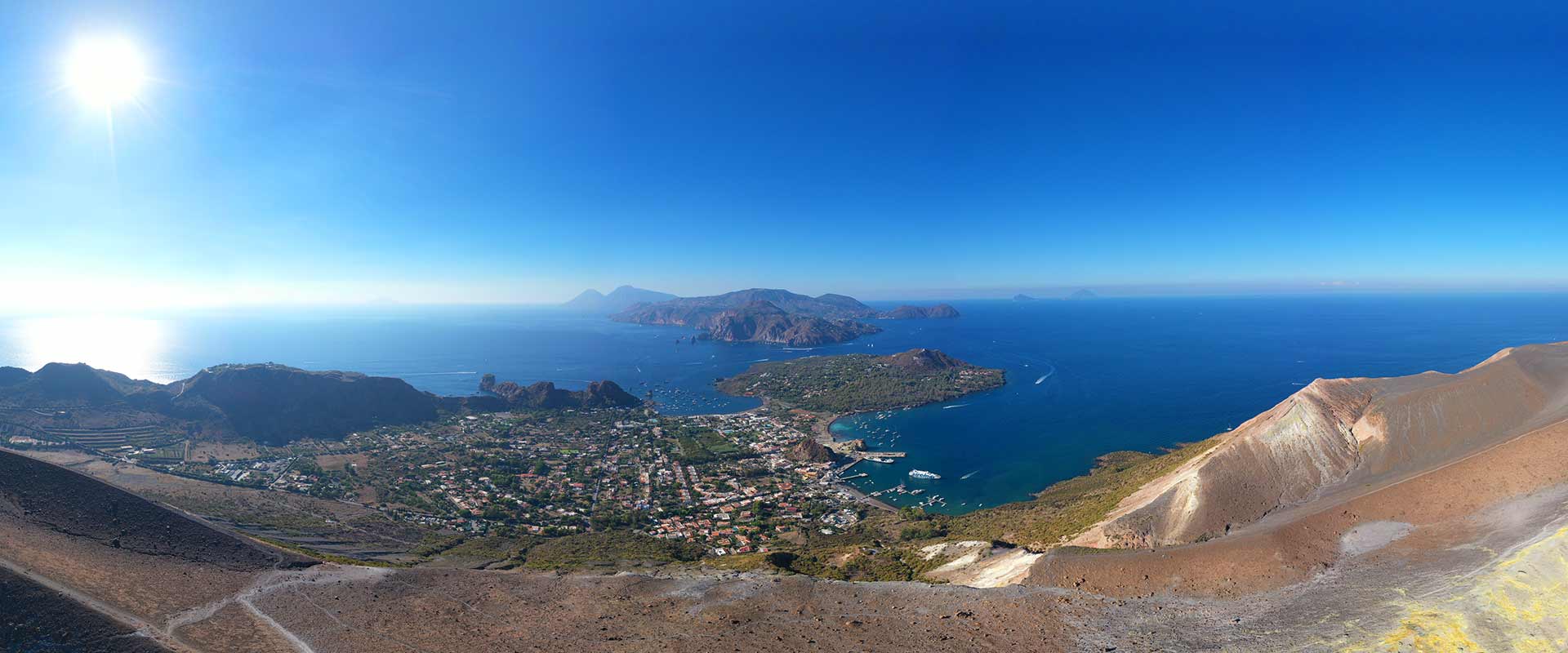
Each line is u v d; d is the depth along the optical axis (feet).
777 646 118.42
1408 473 188.55
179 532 166.91
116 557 144.46
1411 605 113.09
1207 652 108.58
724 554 309.63
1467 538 132.87
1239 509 198.80
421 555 294.25
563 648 119.03
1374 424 226.99
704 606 141.18
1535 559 113.50
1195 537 189.47
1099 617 126.82
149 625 119.55
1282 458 219.82
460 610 140.56
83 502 161.79
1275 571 137.49
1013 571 168.96
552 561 278.26
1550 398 209.05
